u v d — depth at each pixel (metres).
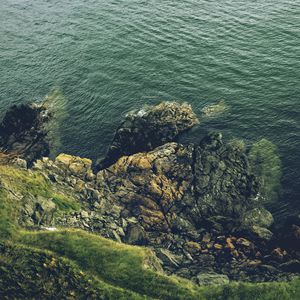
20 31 70.06
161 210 37.44
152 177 39.53
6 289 28.50
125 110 48.91
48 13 75.50
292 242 32.75
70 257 30.77
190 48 57.97
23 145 45.34
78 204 37.62
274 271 30.56
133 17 68.25
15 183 36.56
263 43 57.25
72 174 41.34
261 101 47.41
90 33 65.50
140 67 55.53
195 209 36.84
